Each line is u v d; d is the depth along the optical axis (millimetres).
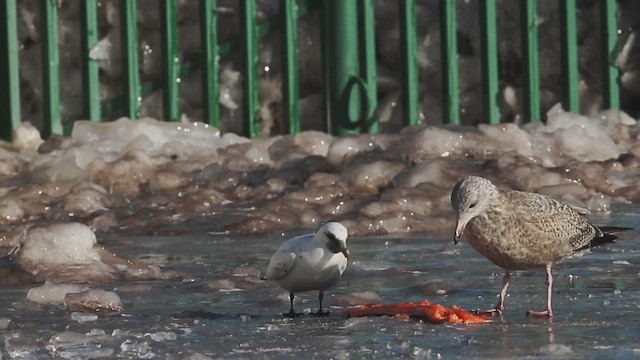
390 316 8789
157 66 20406
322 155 18062
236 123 20406
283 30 19312
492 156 17203
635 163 17562
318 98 20469
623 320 8484
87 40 19250
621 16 20953
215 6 19453
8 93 19125
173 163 17656
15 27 19125
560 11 20000
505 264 8812
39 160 17828
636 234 13102
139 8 20422
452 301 9500
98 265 11148
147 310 9336
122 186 17219
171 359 7344
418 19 20688
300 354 7469
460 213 8633
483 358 7238
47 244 11367
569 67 19984
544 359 7180
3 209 15586
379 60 20812
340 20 19219
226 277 11008
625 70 20906
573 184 16000
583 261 11430
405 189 15312
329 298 9688
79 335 8094
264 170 17359
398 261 11695
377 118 19766
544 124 19656
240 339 8000
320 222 14797
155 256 12422
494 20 19547
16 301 9867
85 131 18797
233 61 20484
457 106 19594
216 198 16172
